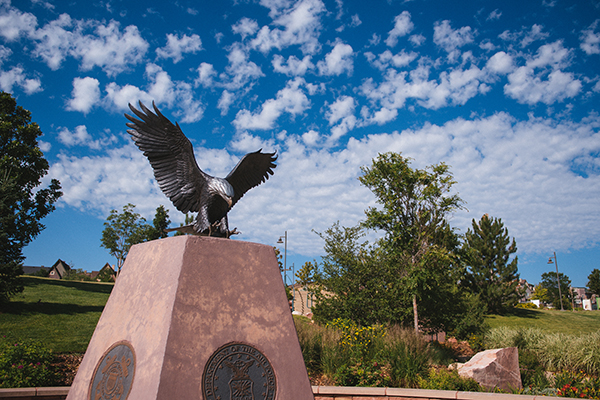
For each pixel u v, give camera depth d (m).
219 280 3.05
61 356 9.41
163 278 3.02
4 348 7.50
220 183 3.67
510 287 30.98
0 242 13.99
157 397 2.43
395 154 17.39
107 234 33.03
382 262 15.20
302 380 3.08
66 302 19.09
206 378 2.67
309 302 29.80
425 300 15.59
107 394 2.88
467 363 10.38
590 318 30.39
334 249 15.00
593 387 8.53
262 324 3.09
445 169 17.11
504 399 6.82
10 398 5.59
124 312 3.24
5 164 17.92
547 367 12.23
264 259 3.38
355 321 14.27
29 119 20.27
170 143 3.73
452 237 18.53
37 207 20.42
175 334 2.67
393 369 9.20
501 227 32.50
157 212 34.31
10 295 14.53
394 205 17.14
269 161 4.40
